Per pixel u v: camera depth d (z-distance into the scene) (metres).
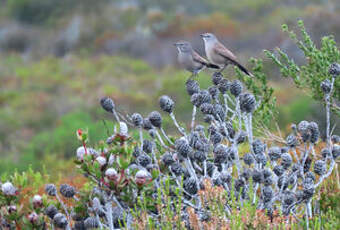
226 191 7.80
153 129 9.17
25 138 31.92
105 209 8.68
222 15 60.41
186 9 65.62
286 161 8.31
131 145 8.26
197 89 9.63
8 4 73.00
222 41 53.72
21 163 22.58
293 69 11.96
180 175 8.59
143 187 7.85
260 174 7.89
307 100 25.66
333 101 11.88
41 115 36.06
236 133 9.33
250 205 7.50
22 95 42.81
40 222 8.31
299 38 36.12
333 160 8.51
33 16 70.44
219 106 9.02
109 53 58.53
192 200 8.69
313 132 8.45
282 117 25.11
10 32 65.31
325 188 8.91
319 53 11.59
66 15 69.44
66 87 45.44
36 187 11.67
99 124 20.33
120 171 8.02
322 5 53.81
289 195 8.15
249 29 54.78
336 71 8.88
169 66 52.09
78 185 11.81
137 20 64.31
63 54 61.53
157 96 39.00
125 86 44.97
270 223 7.57
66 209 9.07
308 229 7.65
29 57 60.22
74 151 23.28
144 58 55.91
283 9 56.62
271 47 48.41
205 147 8.63
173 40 58.22
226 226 7.25
